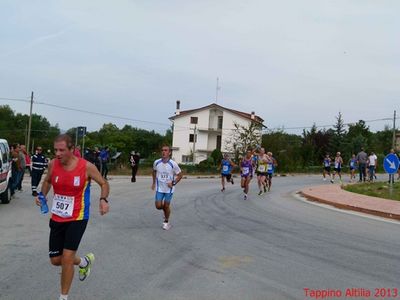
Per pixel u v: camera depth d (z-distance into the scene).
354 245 9.20
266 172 20.88
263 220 12.34
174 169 10.51
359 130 72.50
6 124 117.88
